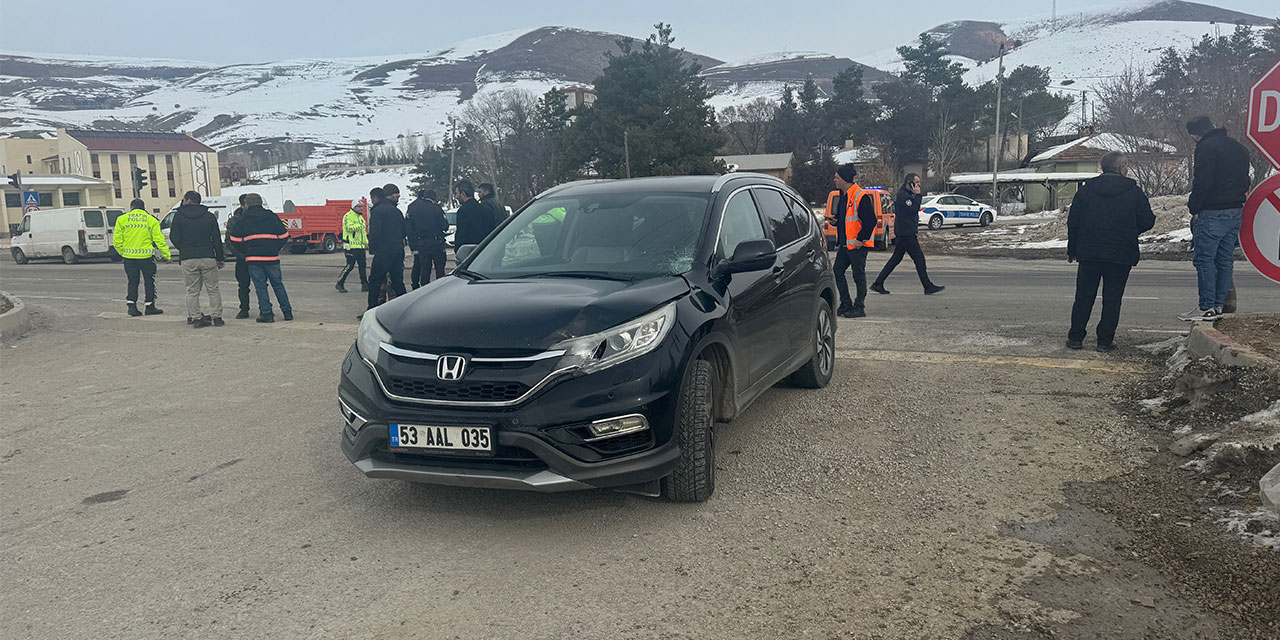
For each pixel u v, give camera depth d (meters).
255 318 11.80
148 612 3.46
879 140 83.31
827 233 10.34
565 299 4.29
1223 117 31.48
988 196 62.69
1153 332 8.47
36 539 4.23
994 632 3.12
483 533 4.12
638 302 4.24
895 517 4.15
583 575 3.66
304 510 4.49
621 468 3.96
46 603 3.56
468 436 3.91
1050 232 26.69
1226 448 4.40
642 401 3.99
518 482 3.88
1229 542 3.71
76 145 82.69
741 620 3.25
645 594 3.47
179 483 4.99
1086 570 3.55
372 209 11.12
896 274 16.30
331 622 3.33
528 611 3.37
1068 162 60.19
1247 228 4.61
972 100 83.06
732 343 4.73
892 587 3.47
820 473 4.77
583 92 91.12
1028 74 100.44
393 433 4.05
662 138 56.25
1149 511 4.10
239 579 3.72
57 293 16.94
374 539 4.09
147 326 11.36
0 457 5.62
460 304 4.38
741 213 5.59
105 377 8.11
